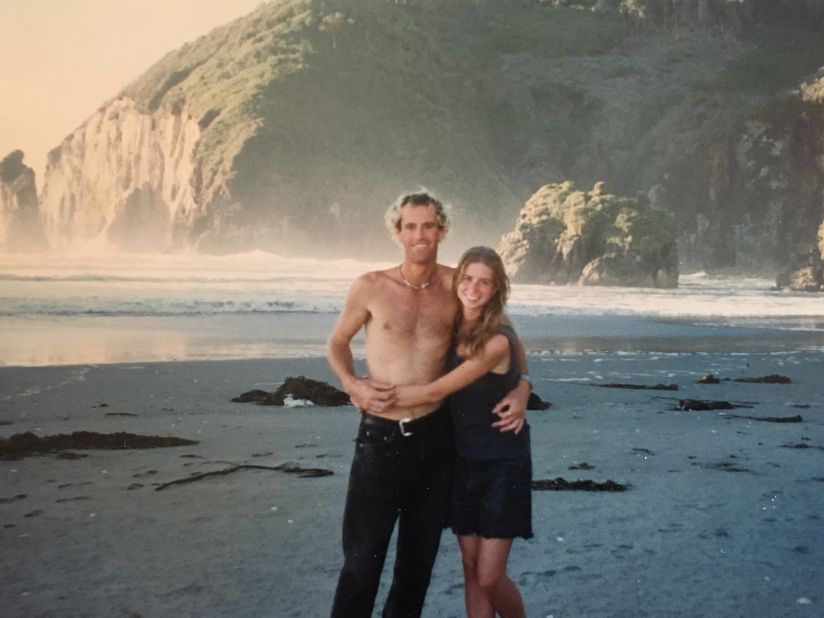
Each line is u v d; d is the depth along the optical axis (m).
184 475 7.71
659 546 5.64
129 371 16.89
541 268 113.38
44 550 5.48
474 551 3.82
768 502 6.85
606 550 5.55
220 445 9.25
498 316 3.74
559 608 4.57
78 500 6.78
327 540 5.72
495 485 3.72
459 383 3.68
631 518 6.32
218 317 33.50
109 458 8.48
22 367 17.20
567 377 17.14
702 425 11.07
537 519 6.26
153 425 10.65
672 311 47.06
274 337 25.94
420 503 3.81
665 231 111.69
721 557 5.43
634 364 20.14
